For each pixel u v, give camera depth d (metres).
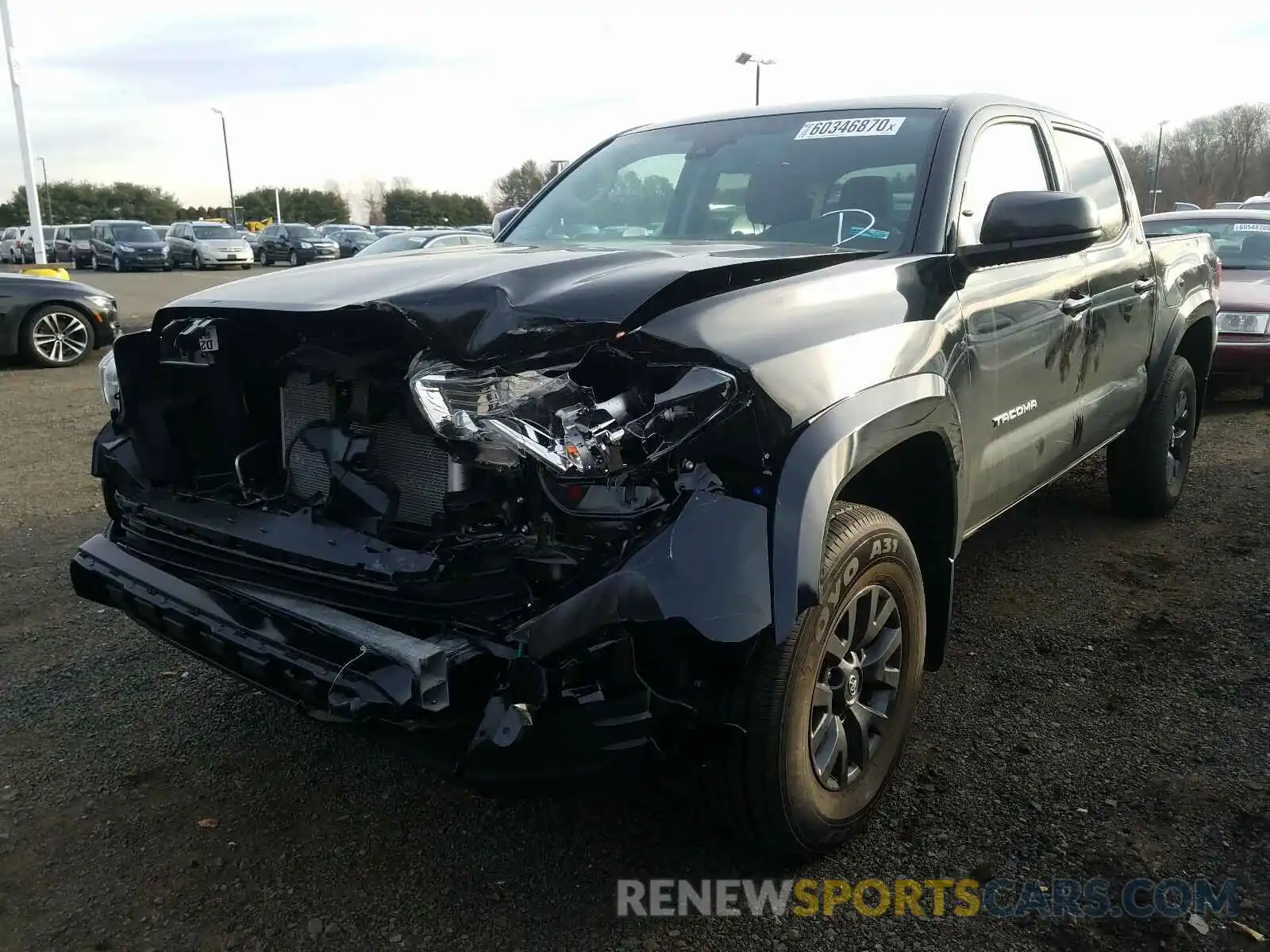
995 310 2.97
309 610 2.17
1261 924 2.24
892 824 2.64
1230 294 8.20
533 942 2.25
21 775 2.91
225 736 3.14
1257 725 3.08
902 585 2.56
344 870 2.49
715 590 1.93
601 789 2.01
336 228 39.72
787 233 3.19
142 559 2.64
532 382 1.98
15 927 2.29
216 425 2.61
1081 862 2.47
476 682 1.98
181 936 2.26
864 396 2.28
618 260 2.39
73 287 11.37
